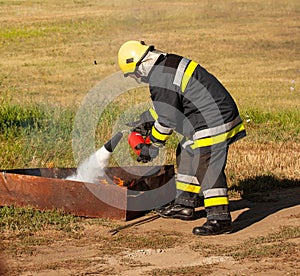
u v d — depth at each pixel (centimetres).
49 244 773
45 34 3316
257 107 1759
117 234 814
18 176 884
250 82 2288
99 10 3906
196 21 3600
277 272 664
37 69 2522
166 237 802
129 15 3684
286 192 1025
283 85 2223
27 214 862
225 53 2905
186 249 752
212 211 812
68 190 873
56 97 1894
